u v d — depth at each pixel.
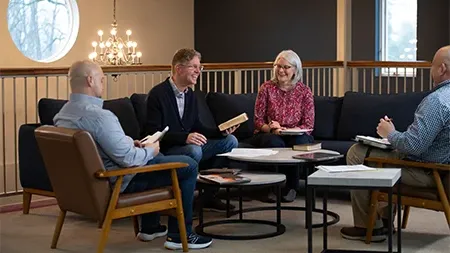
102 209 3.62
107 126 3.62
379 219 4.18
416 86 9.83
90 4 10.13
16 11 9.60
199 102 5.82
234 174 4.30
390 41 10.53
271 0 10.63
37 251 4.00
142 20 10.77
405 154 4.01
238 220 4.58
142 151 3.72
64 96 9.26
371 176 3.50
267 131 5.37
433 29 9.89
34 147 4.83
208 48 11.40
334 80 7.24
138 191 3.78
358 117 5.71
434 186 3.90
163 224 4.64
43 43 9.91
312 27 10.22
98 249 3.65
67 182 3.74
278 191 4.41
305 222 4.66
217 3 11.21
